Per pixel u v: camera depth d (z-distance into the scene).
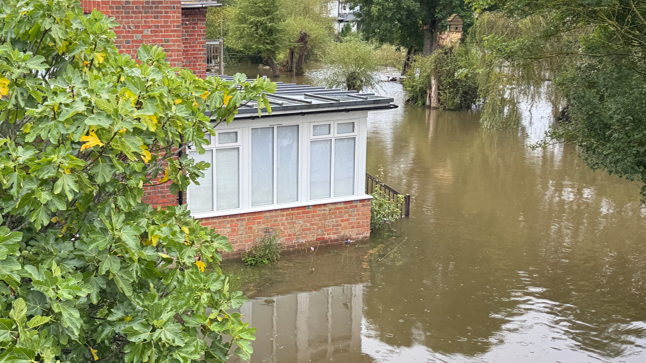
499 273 12.86
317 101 13.29
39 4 4.28
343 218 14.06
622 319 10.84
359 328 10.29
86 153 4.46
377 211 15.70
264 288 11.75
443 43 40.72
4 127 4.70
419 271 12.84
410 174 21.36
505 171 22.00
